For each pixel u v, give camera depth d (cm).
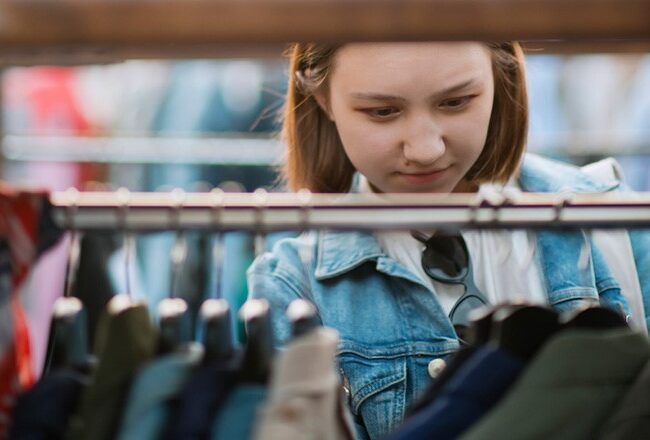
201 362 110
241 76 400
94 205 122
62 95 407
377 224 123
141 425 107
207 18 97
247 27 97
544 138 384
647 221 125
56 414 110
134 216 122
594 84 399
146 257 348
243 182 377
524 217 124
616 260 162
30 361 125
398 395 152
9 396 112
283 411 102
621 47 139
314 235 160
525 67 164
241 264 327
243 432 107
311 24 97
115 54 110
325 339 105
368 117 149
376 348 153
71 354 117
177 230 123
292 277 158
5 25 97
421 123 146
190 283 187
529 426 103
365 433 156
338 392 113
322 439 105
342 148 167
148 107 402
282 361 104
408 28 97
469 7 97
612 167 177
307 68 158
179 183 380
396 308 155
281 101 240
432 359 152
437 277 154
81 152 361
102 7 96
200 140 365
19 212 115
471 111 148
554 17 97
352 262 155
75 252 124
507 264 155
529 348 112
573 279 152
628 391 106
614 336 106
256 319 111
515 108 161
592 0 96
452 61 144
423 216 124
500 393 106
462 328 153
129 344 112
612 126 400
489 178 165
